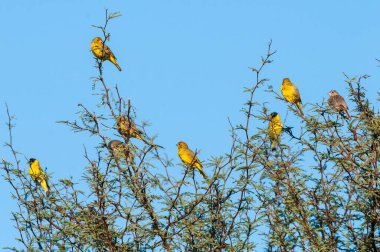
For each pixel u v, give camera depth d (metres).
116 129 15.01
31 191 15.17
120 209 14.72
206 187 14.40
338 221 15.27
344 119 15.73
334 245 14.80
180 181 14.45
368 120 15.45
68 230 14.71
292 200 14.90
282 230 14.66
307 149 15.50
